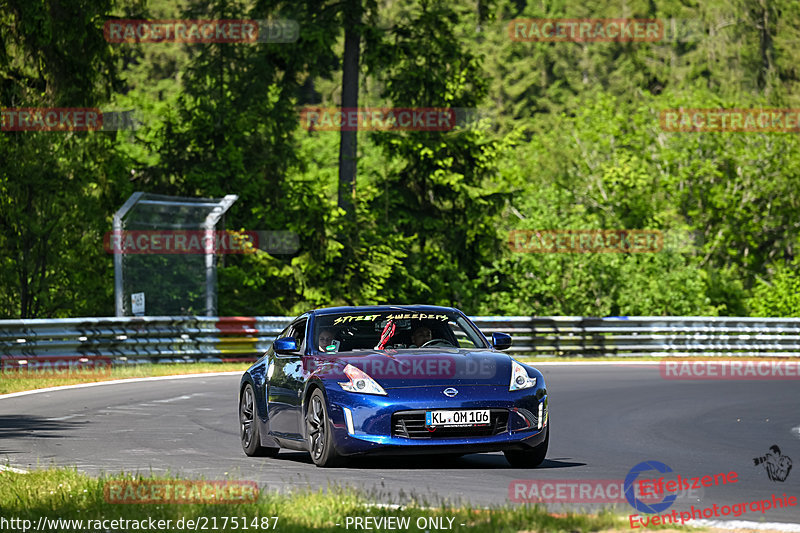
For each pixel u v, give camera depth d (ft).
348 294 386.11
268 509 77.15
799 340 327.67
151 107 411.75
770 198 511.81
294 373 111.65
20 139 338.95
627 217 476.95
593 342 310.04
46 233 344.28
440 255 419.33
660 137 517.55
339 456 103.19
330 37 374.84
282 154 402.31
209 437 134.62
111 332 253.44
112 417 155.94
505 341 114.62
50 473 94.99
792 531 71.72
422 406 100.83
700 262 497.05
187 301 288.92
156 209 274.77
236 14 400.26
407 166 424.46
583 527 69.82
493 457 116.47
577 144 508.94
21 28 330.54
